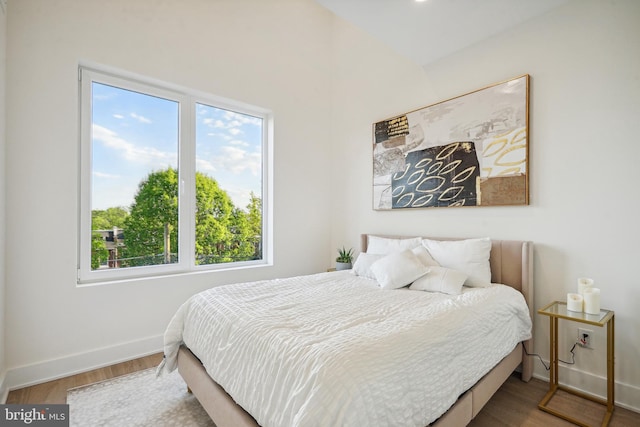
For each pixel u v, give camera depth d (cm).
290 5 352
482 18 224
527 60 227
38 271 211
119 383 209
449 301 178
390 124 319
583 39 202
